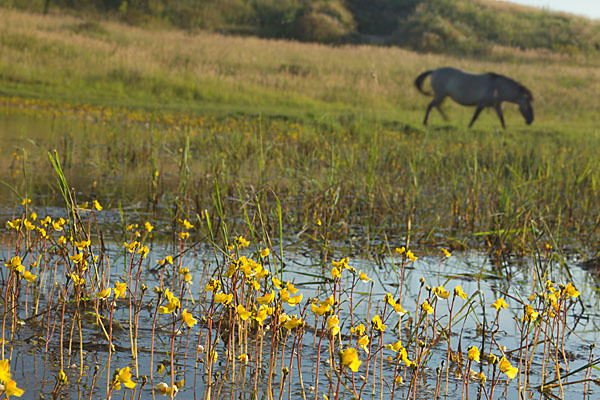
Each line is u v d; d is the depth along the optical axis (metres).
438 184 10.55
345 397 3.31
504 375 3.77
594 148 13.91
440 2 52.94
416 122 20.39
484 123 21.92
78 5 45.09
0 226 6.15
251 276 3.60
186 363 3.60
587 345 4.31
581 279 5.96
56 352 3.60
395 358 3.89
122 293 3.47
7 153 11.05
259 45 36.53
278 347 3.89
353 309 4.68
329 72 30.80
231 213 7.79
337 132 14.93
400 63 34.34
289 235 6.98
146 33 37.41
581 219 8.38
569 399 3.48
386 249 6.66
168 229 6.79
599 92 30.58
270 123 18.03
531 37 47.91
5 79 23.62
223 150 11.66
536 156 11.63
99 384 3.22
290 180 9.22
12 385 2.07
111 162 10.91
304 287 5.15
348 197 8.84
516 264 6.41
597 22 52.31
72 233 4.77
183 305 4.52
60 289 4.40
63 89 23.52
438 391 3.45
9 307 4.18
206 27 46.81
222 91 25.45
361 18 52.62
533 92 29.45
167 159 12.03
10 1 41.81
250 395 3.24
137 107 21.56
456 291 3.71
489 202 8.53
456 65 34.91
